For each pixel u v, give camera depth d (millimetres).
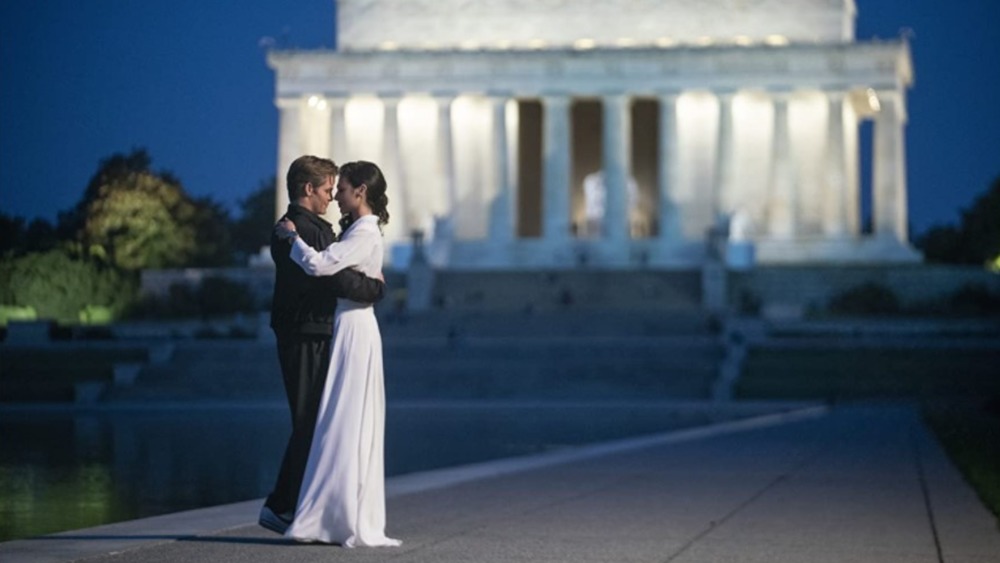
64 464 47125
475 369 98688
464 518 24641
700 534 22656
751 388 92312
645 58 147125
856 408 81875
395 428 69375
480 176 153500
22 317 126562
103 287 132500
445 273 135125
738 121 152000
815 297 136750
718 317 119125
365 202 19656
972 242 157875
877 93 145375
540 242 147625
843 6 150125
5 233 144375
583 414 79938
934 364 98688
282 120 148625
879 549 21094
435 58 148250
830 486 32656
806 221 152000
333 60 148625
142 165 165750
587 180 162000
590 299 132500
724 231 135375
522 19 151875
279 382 97062
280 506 19938
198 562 17641
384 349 105062
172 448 54188
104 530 22156
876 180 146000
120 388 95062
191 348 103875
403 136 153375
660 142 147500
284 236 19172
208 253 161500
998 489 31703
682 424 72500
